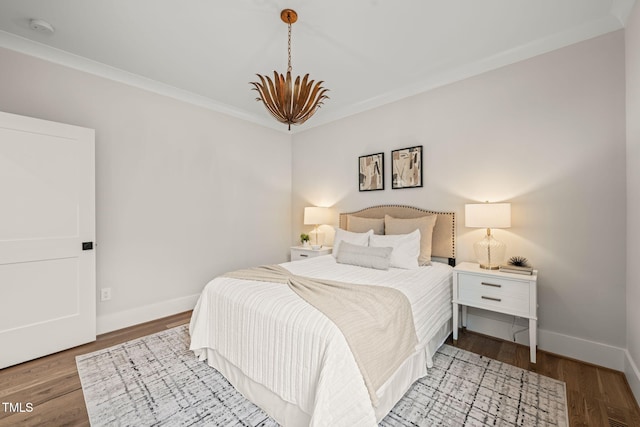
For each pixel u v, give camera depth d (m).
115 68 2.64
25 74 2.24
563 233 2.19
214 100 3.39
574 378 1.86
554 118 2.22
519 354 2.19
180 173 3.16
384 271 2.43
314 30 2.12
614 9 1.87
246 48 2.35
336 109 3.70
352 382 1.22
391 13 1.93
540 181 2.29
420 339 1.80
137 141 2.83
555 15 1.94
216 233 3.49
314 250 3.56
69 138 2.30
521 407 1.58
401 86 3.04
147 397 1.67
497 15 1.95
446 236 2.80
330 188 3.92
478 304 2.23
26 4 1.83
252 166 3.90
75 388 1.76
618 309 1.97
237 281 2.01
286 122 2.04
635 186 1.76
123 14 1.93
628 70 1.88
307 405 1.30
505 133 2.46
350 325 1.35
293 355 1.38
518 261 2.25
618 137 1.97
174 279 3.11
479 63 2.54
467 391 1.72
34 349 2.11
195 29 2.10
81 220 2.35
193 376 1.89
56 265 2.23
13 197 2.05
